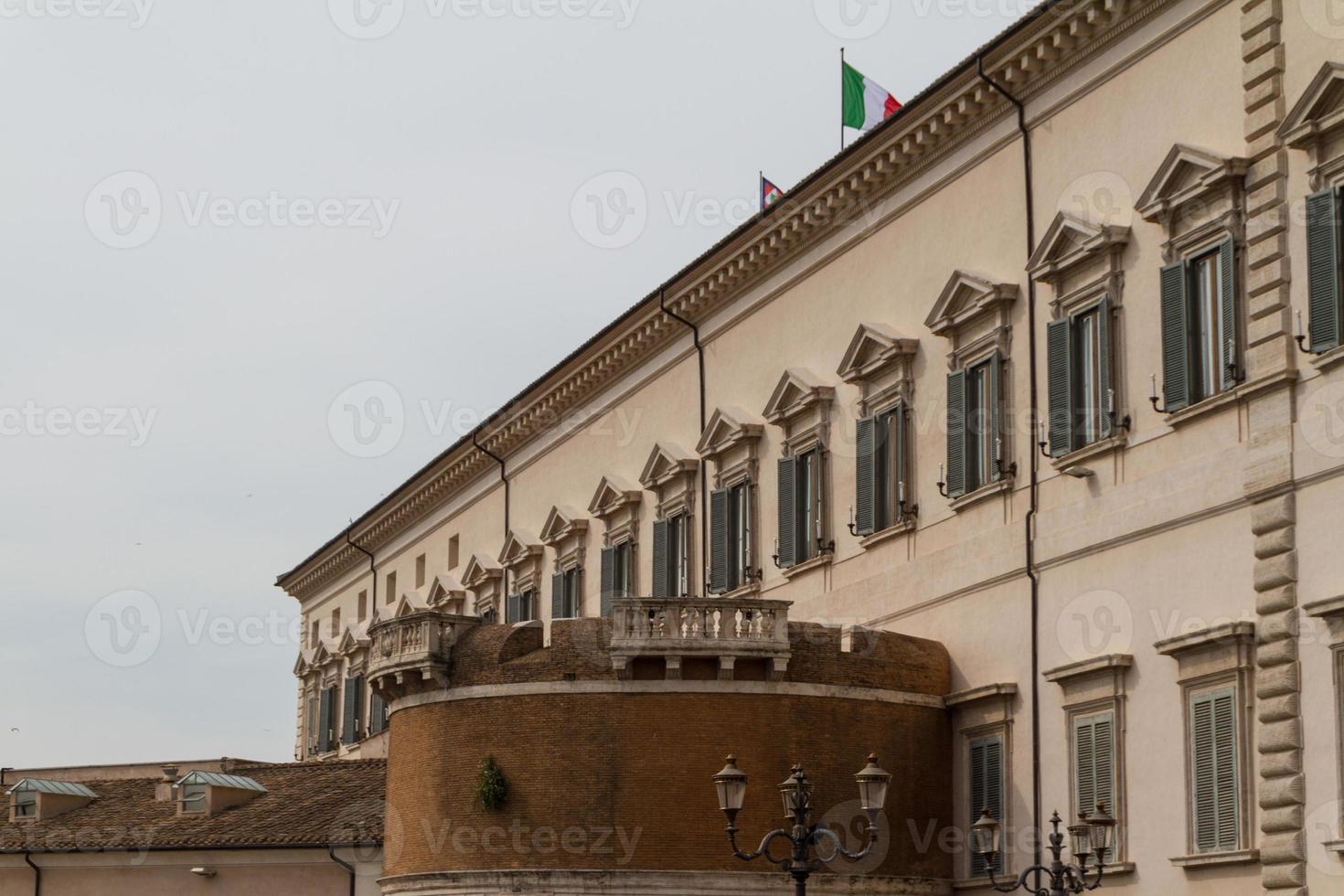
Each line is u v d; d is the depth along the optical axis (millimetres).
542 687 36219
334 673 74125
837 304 42312
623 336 50969
